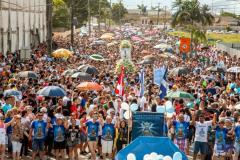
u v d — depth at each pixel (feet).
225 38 402.52
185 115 57.77
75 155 56.24
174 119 57.93
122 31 369.09
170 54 156.25
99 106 62.08
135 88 78.79
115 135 54.90
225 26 559.79
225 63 157.07
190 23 259.80
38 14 227.81
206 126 55.06
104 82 84.23
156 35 360.89
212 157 55.62
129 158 28.99
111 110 57.00
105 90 73.36
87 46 201.57
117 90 69.67
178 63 139.33
